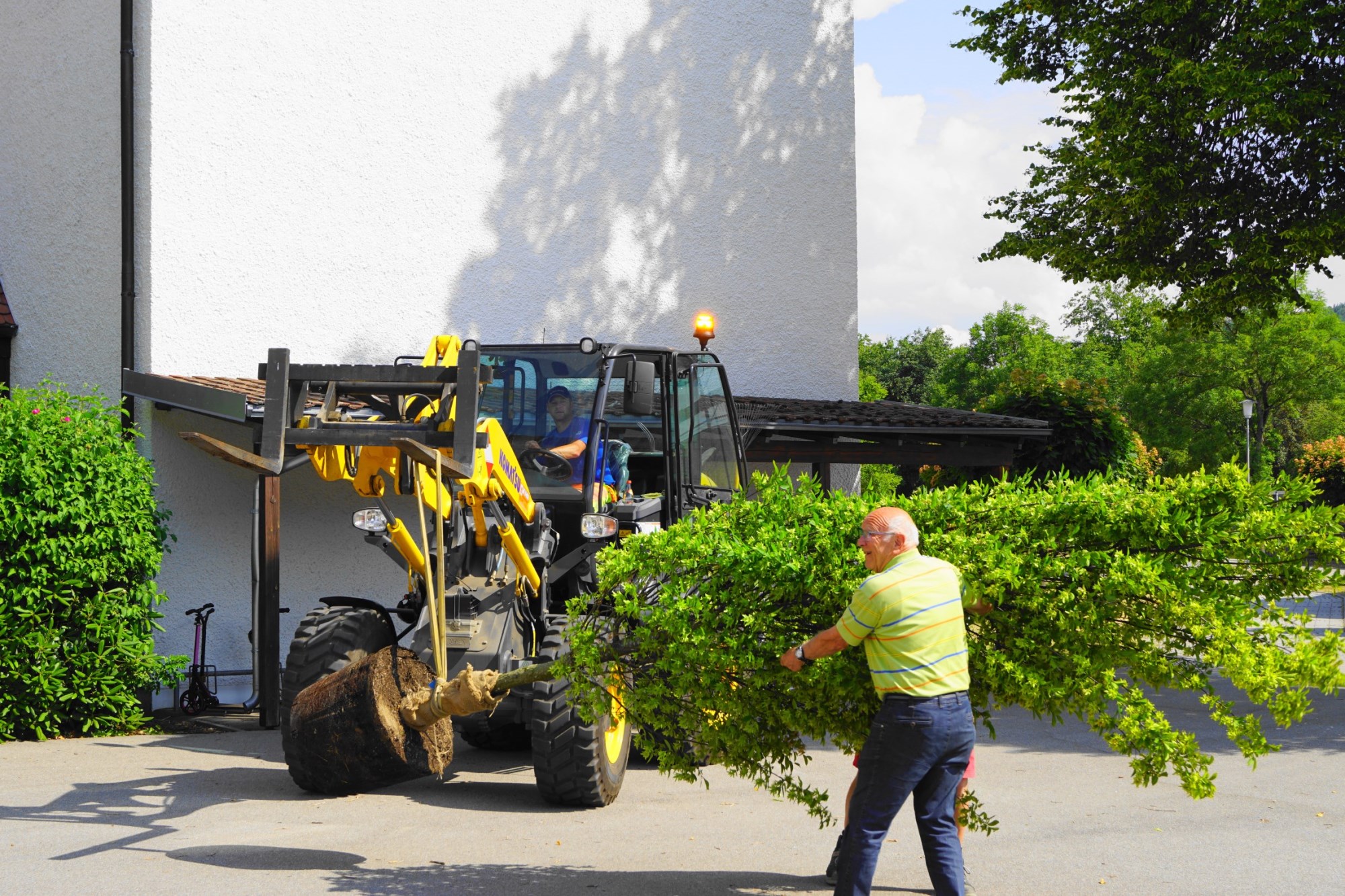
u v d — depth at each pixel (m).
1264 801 7.13
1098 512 4.79
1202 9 15.47
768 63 15.07
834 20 15.61
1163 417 53.50
